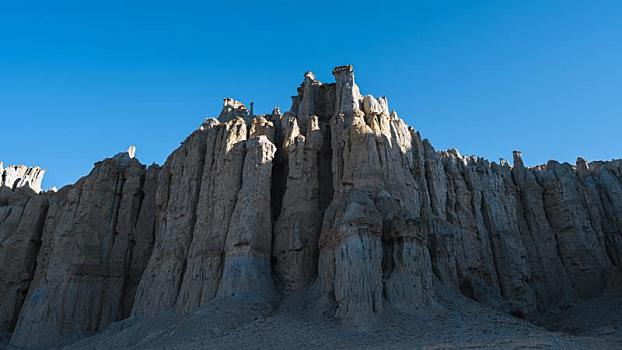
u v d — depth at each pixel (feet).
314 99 206.59
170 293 164.66
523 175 211.61
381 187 152.35
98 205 209.56
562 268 187.62
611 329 127.13
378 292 123.34
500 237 187.01
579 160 216.33
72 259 192.34
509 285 176.76
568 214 196.03
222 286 147.02
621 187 201.46
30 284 213.87
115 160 226.38
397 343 102.32
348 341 108.17
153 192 220.43
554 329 149.79
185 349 112.06
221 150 182.50
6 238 225.35
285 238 162.40
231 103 230.07
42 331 173.27
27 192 259.39
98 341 149.48
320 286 141.59
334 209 152.35
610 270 177.37
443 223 161.89
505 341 97.40
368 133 161.68
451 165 199.00
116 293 196.44
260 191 165.27
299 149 176.04
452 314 122.72
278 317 133.08
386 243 138.00
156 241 190.90
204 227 169.17
